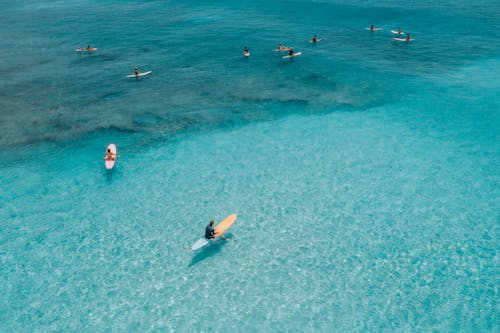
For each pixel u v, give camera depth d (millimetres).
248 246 20219
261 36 64125
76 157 29250
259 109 36594
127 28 73812
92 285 18156
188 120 34750
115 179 26516
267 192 24641
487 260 18391
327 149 29328
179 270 18844
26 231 21688
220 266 19016
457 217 21438
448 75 42719
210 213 22891
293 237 20719
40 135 32531
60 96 40875
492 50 50781
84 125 34125
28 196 24797
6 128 33812
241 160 28406
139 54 56094
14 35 71188
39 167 28047
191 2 103000
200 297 17375
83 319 16500
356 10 81375
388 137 30531
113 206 23766
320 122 33594
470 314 15852
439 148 28453
